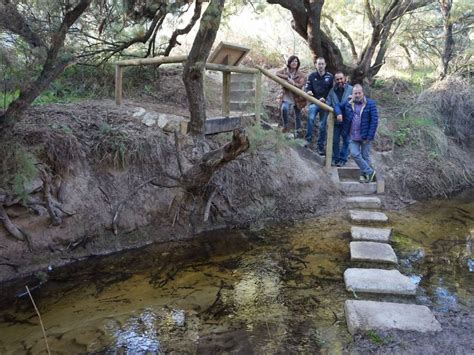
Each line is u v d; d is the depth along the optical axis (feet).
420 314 12.46
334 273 15.35
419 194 24.84
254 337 11.64
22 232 14.96
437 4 33.01
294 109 25.45
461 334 11.59
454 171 27.14
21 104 13.12
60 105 19.99
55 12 13.23
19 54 12.91
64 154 16.58
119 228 17.17
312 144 26.84
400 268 15.84
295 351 11.02
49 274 14.96
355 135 23.03
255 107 21.65
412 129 28.81
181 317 12.62
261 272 15.44
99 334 11.76
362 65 28.99
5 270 14.42
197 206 18.65
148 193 18.10
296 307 13.15
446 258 16.81
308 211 21.40
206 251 17.13
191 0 21.43
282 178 21.67
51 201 15.55
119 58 24.76
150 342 11.44
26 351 11.03
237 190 20.11
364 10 30.32
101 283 14.58
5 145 13.75
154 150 18.57
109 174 17.58
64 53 13.64
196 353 10.98
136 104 22.18
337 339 11.51
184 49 32.19
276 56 35.29
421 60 37.70
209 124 19.39
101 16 19.85
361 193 23.76
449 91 31.76
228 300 13.57
